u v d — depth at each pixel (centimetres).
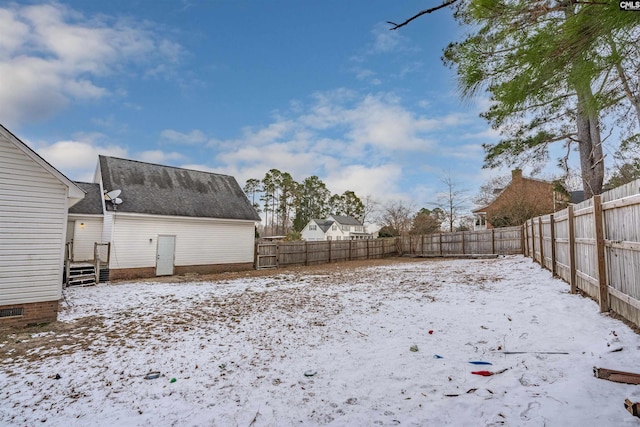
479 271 1133
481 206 2697
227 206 1669
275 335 539
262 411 306
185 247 1481
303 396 332
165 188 1556
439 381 342
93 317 693
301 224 5100
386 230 2972
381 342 482
